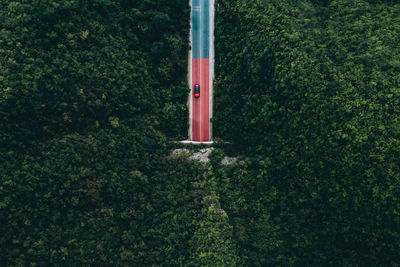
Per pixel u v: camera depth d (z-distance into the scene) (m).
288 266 65.69
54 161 56.72
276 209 67.50
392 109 55.28
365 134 55.72
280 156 65.25
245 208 69.19
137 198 65.44
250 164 68.94
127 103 66.31
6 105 51.56
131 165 65.94
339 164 58.47
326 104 58.81
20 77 52.59
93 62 61.66
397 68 57.25
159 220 66.81
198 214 69.69
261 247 67.56
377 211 56.94
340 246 63.00
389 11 64.88
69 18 58.62
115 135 64.62
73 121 59.59
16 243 52.94
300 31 63.16
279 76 62.59
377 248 58.88
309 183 62.16
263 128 67.62
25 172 53.59
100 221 61.34
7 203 51.62
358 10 65.25
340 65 60.31
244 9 68.31
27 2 54.53
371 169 55.84
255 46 66.00
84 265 59.22
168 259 65.75
